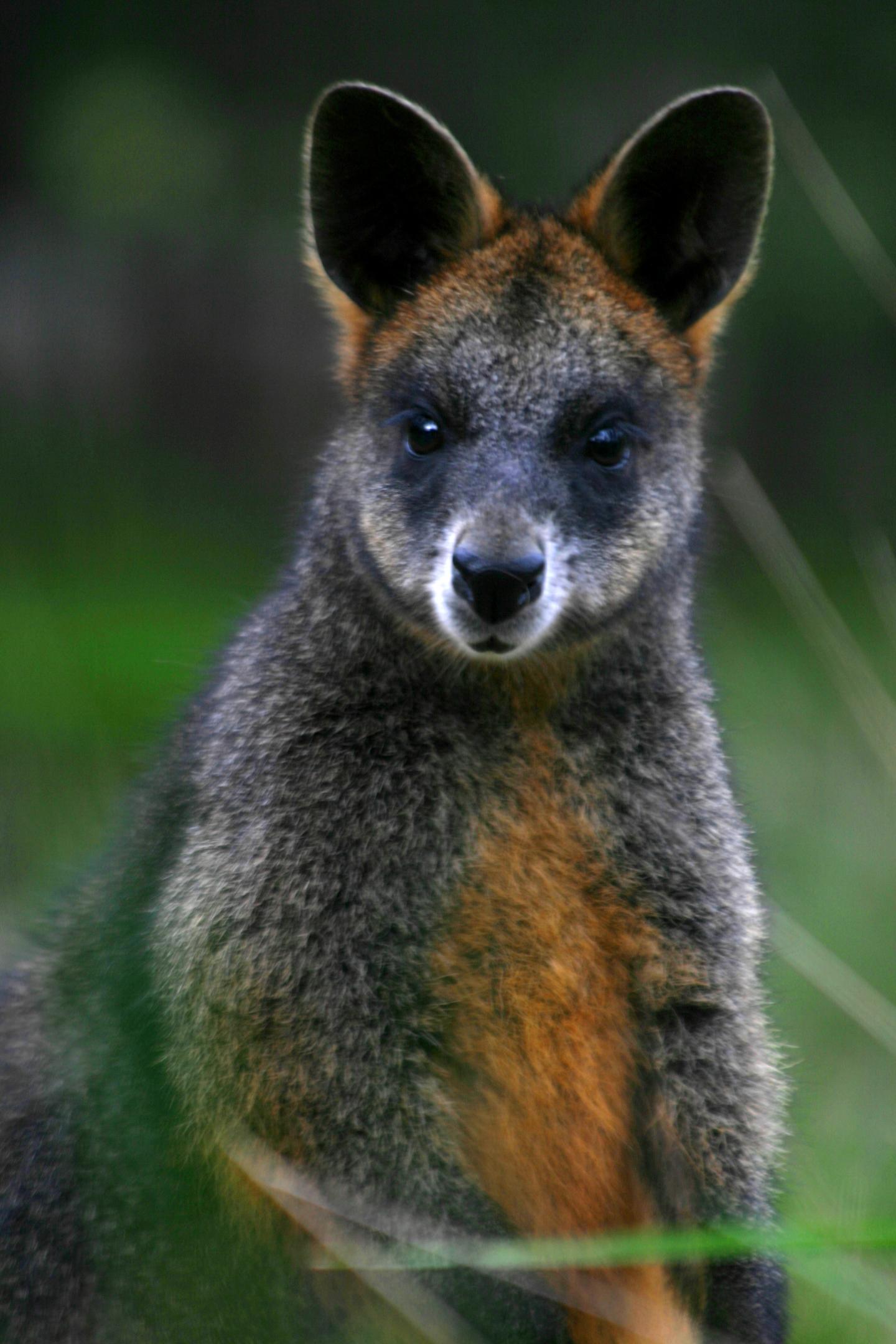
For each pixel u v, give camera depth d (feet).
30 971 34.45
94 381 107.04
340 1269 29.43
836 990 36.65
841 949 46.21
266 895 29.50
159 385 107.76
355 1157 29.04
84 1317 31.32
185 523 92.99
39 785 51.24
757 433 104.63
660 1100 30.76
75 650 61.98
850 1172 36.70
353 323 34.65
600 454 32.22
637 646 31.89
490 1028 29.84
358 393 33.78
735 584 85.10
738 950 31.30
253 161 100.73
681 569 33.19
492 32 98.02
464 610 30.14
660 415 33.12
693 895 31.04
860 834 52.31
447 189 33.63
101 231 103.91
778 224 87.30
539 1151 30.09
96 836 46.01
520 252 33.32
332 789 29.96
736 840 32.01
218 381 108.68
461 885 30.07
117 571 81.00
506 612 30.07
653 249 34.60
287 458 107.04
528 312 32.45
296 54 100.68
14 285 107.14
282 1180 28.66
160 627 70.69
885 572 49.37
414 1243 28.04
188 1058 29.86
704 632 35.42
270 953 29.32
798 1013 44.39
